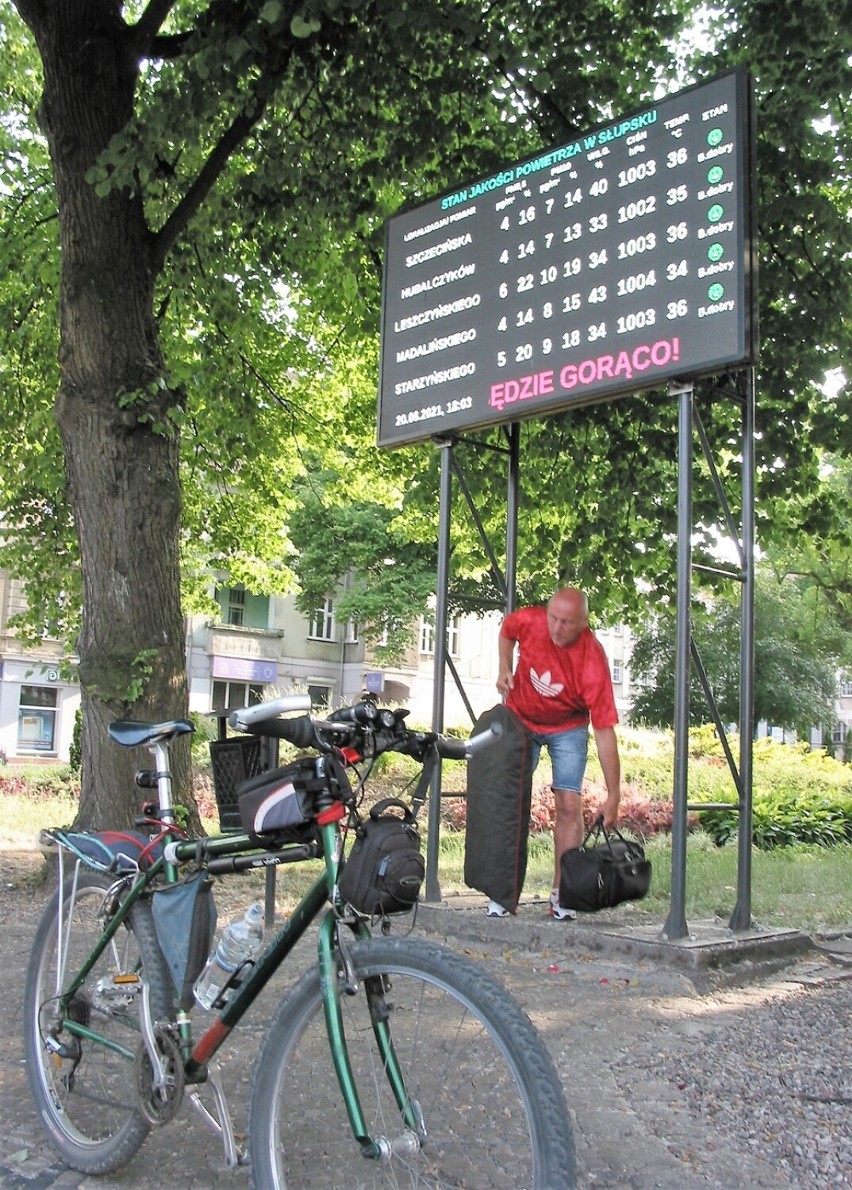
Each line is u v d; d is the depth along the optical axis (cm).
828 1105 382
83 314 886
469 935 668
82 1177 326
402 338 821
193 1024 306
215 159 944
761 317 1013
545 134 1030
